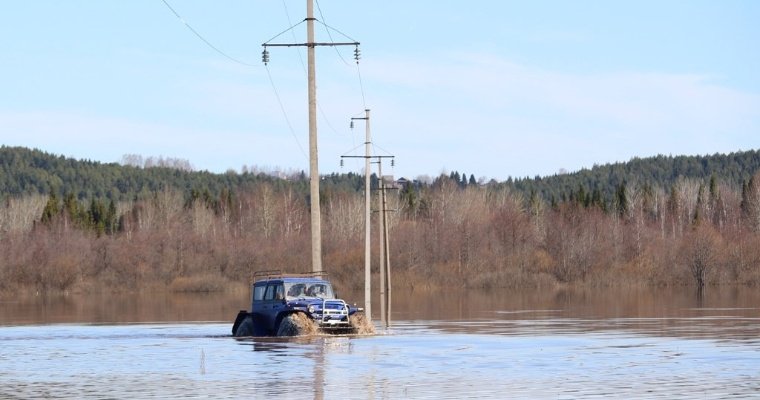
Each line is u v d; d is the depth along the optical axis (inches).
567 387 1584.6
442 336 2674.7
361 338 2596.0
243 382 1676.9
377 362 1975.9
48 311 4643.2
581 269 7716.5
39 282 7657.5
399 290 7130.9
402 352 2185.0
